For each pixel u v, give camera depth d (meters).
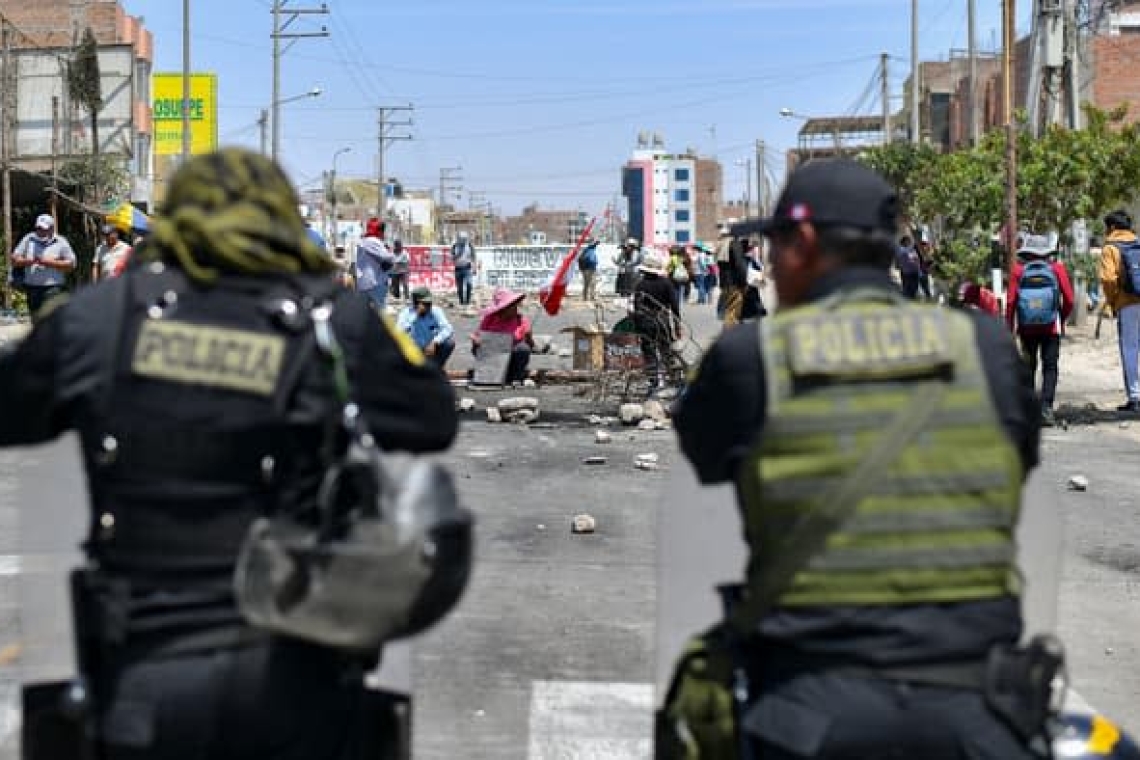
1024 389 2.96
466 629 7.13
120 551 2.80
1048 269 14.79
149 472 2.79
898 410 2.83
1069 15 27.56
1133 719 6.01
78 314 2.90
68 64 41.12
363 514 2.76
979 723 2.76
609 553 8.84
